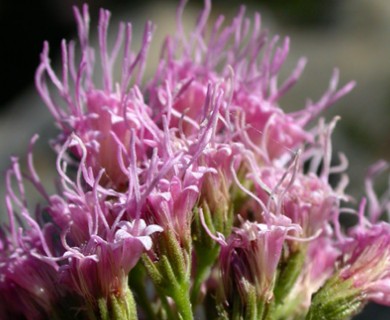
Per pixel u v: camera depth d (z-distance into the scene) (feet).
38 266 0.39
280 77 0.97
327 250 0.43
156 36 1.04
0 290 0.40
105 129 0.39
